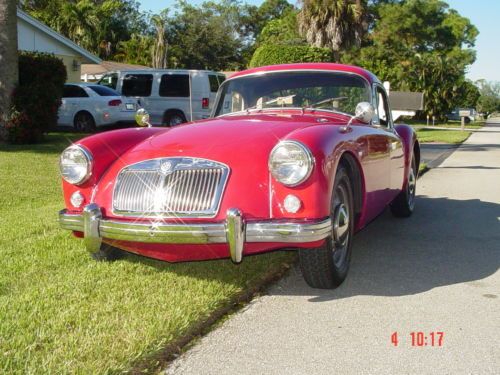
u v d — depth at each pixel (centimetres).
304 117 486
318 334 355
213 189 382
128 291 411
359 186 461
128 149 439
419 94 3192
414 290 437
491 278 467
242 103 558
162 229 376
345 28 3591
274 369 310
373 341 346
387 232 633
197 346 336
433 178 1080
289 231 366
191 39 5941
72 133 1753
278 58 2759
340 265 436
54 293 405
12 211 704
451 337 352
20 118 1350
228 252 391
